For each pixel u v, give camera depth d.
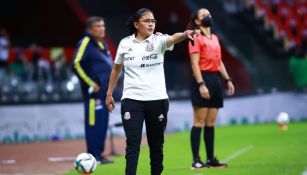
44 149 48.81
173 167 31.23
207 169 29.50
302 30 90.38
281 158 34.16
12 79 60.28
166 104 22.86
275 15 90.06
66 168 34.31
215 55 29.97
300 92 73.00
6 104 59.09
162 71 22.92
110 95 23.97
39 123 60.03
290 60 74.38
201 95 29.19
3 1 79.50
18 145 54.38
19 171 33.50
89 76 35.34
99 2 83.44
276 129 58.59
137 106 22.52
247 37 80.81
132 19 22.94
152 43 22.66
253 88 71.94
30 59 64.12
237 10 88.69
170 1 82.19
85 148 48.78
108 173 29.83
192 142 30.23
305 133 52.75
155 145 23.41
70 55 65.38
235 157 35.72
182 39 22.09
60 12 79.06
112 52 72.62
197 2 82.88
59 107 61.03
